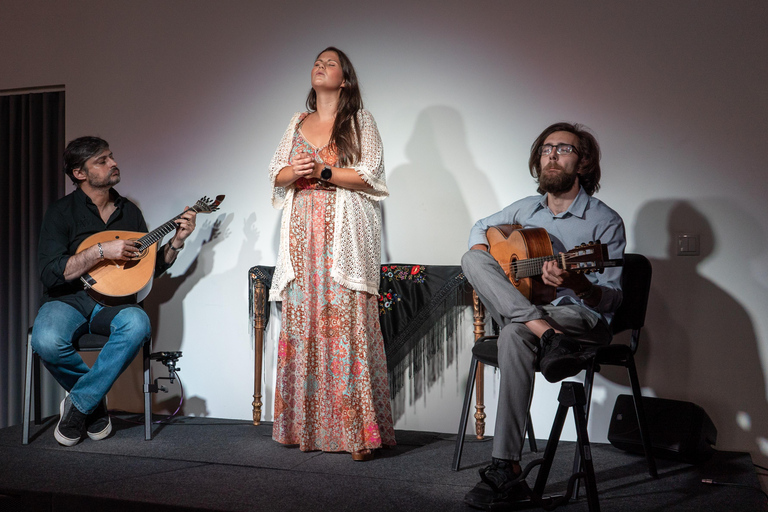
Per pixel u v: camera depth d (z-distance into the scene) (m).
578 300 2.34
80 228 2.86
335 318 2.50
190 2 3.37
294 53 3.23
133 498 1.99
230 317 3.28
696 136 2.76
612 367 2.81
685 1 2.77
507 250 2.36
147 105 3.43
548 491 2.05
